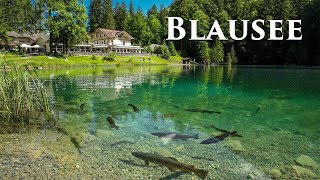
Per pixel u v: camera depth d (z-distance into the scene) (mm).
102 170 6816
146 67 63344
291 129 10695
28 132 9938
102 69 52000
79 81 28594
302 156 7711
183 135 9711
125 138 9367
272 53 86938
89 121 11680
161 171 6777
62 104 15555
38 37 85562
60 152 7988
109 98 17984
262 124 11500
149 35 117750
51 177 6426
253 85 26609
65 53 73062
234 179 6449
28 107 11742
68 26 67438
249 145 8773
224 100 17609
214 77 36625
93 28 123938
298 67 68250
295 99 18000
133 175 6566
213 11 122688
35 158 7504
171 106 15367
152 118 12398
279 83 28438
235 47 98125
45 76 34531
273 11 92188
